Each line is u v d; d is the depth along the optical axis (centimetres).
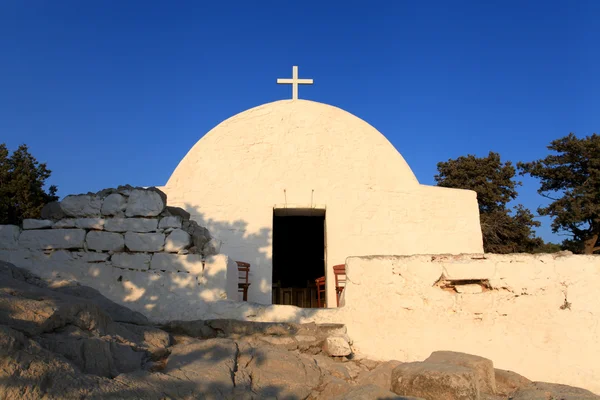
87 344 418
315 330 669
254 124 1173
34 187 2225
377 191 1141
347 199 1132
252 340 640
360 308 694
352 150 1166
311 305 1527
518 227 2300
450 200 1141
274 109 1188
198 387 420
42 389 330
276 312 684
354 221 1120
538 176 2594
